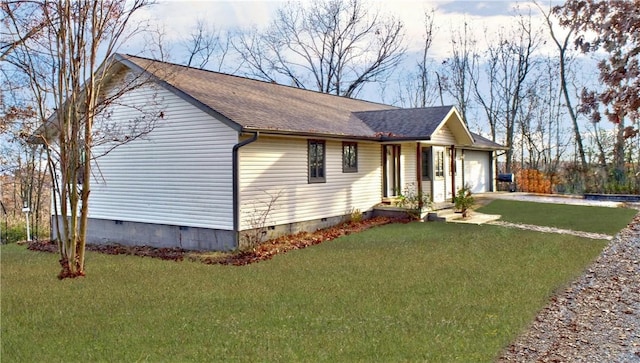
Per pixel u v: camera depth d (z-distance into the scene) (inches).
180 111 509.0
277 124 490.3
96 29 383.9
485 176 1073.5
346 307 278.5
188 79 554.6
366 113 768.9
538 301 281.9
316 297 301.1
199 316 268.8
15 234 779.4
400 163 727.1
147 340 233.3
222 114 456.1
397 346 216.8
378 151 684.7
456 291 305.9
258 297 304.7
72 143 383.6
